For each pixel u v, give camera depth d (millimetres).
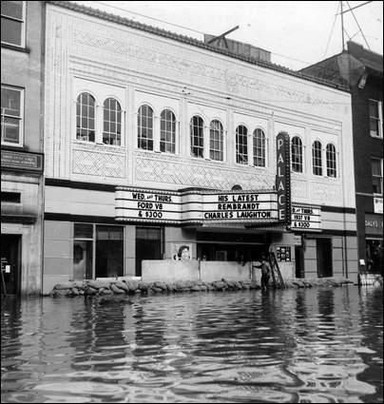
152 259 22969
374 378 5758
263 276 23797
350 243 30828
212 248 25453
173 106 24094
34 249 19422
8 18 19656
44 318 11336
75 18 21203
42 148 19969
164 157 23516
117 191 21750
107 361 6625
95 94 21641
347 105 31906
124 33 22578
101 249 21422
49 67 20406
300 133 29250
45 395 5094
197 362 6570
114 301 16203
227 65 26172
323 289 24203
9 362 6566
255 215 23031
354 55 33438
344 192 31000
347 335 8828
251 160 26766
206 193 23500
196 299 16984
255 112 27188
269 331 9297
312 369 6188
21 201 19266
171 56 24078
